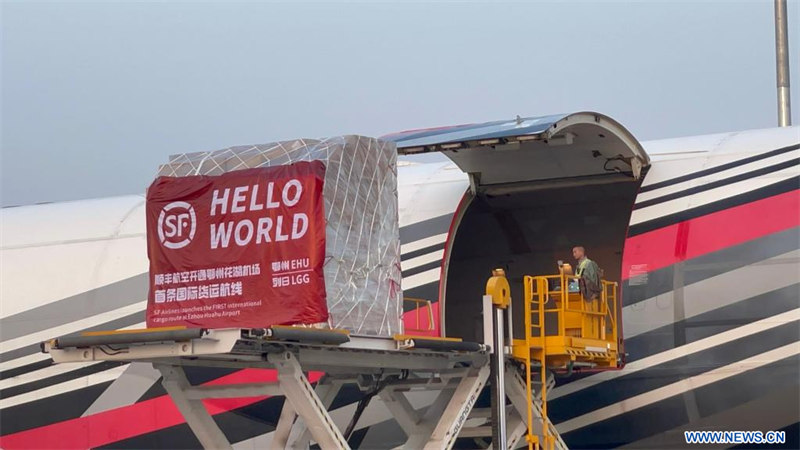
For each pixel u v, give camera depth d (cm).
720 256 1864
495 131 1777
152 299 1389
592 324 1764
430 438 1560
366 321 1404
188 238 1376
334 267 1342
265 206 1340
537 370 1819
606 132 1859
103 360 1312
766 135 1973
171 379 1452
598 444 1917
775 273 1817
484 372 1609
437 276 2038
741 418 1812
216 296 1351
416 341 1430
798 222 1823
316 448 2062
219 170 1409
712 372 1836
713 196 1908
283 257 1322
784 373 1781
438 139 1823
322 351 1417
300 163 1331
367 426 2069
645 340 1895
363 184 1437
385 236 1484
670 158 1997
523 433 1753
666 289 1891
